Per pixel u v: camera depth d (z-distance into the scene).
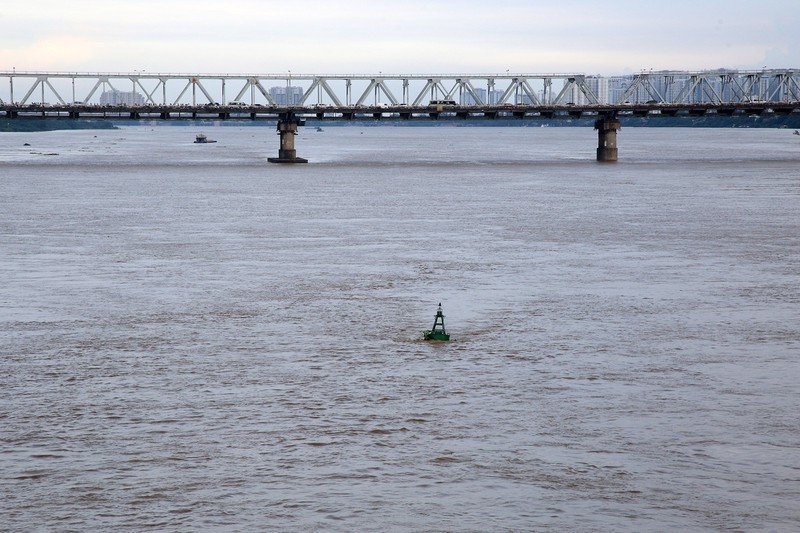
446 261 89.25
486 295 72.81
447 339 58.59
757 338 59.25
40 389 48.31
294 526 33.66
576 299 71.31
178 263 87.88
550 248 98.00
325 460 39.12
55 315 65.44
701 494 36.06
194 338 59.19
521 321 63.88
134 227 115.44
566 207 141.62
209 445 40.69
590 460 39.09
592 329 61.56
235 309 67.69
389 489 36.47
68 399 46.72
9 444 40.81
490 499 35.62
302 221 122.50
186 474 37.84
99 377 50.50
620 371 51.75
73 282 77.94
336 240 104.06
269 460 39.16
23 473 37.88
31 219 123.62
